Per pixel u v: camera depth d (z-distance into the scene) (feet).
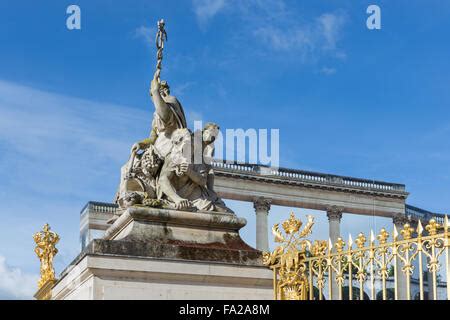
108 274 39.63
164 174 44.29
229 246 43.45
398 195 157.99
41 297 54.85
